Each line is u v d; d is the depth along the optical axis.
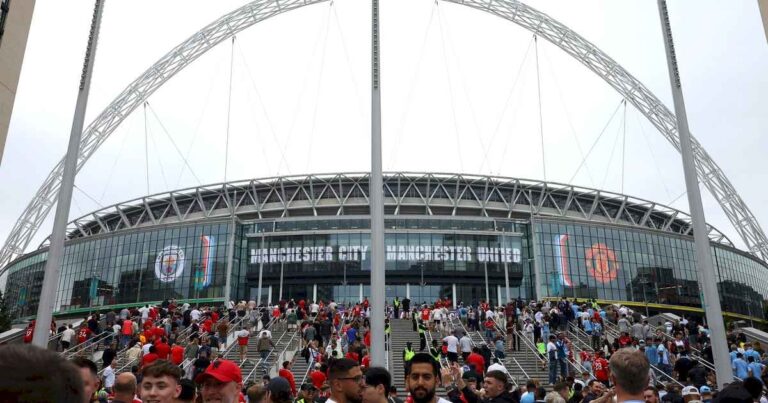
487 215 93.81
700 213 21.36
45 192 76.62
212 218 89.50
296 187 94.38
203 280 82.81
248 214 94.19
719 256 93.88
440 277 83.44
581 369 30.39
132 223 98.94
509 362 33.50
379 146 17.89
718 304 20.09
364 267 82.81
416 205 91.94
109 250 88.81
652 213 100.00
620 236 87.56
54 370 2.11
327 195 93.56
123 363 31.45
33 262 96.75
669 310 86.00
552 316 39.25
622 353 5.74
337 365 7.14
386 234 84.38
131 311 44.94
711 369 28.36
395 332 43.09
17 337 37.72
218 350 30.97
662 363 28.64
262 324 41.84
